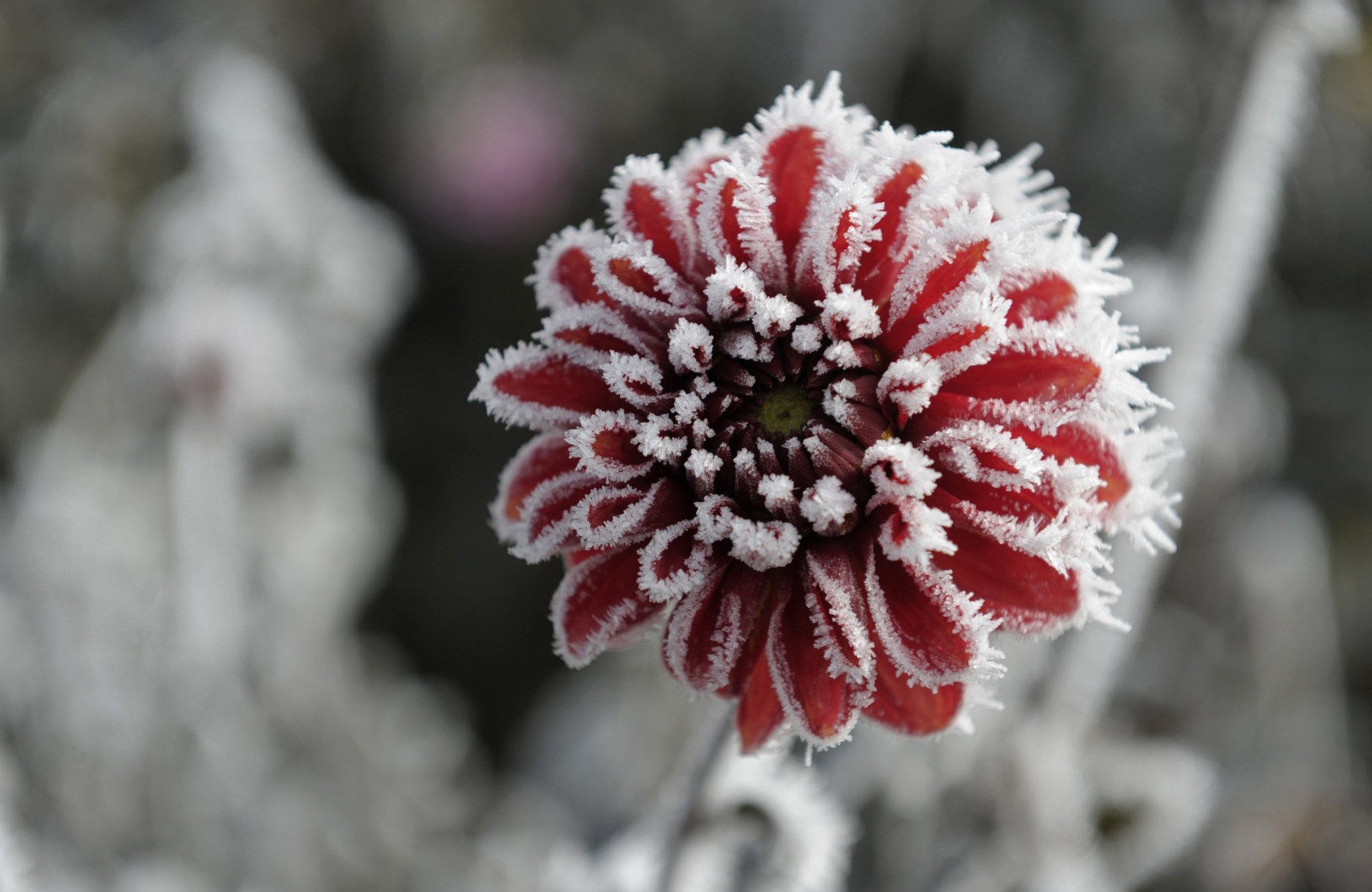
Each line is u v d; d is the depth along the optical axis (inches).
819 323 19.6
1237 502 32.6
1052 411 19.3
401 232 51.1
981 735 24.0
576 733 38.6
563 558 20.0
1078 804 23.8
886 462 19.3
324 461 38.7
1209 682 32.5
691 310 19.5
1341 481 43.4
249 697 35.2
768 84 45.4
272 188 35.4
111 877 29.4
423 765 41.2
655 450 19.3
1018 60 42.5
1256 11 22.6
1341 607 42.6
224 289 34.1
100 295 40.0
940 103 44.6
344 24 48.1
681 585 19.2
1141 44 39.9
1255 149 22.7
